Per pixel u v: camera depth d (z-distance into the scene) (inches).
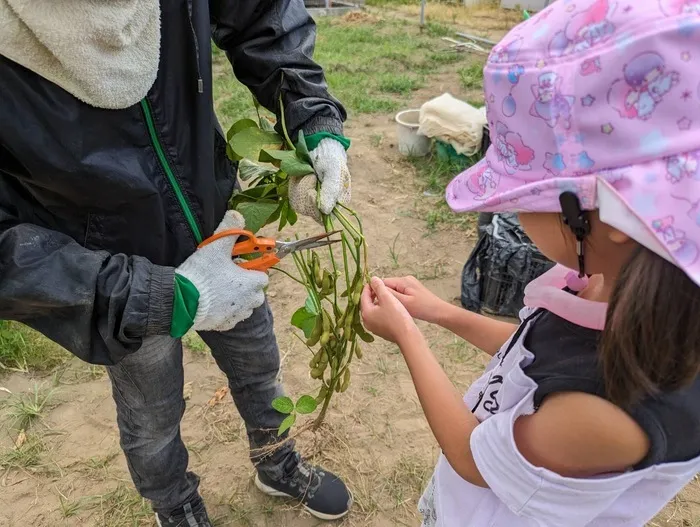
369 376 108.8
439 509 52.4
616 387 33.2
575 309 38.6
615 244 34.1
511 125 35.6
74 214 50.3
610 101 31.0
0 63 41.7
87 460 94.4
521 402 38.9
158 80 49.3
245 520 85.3
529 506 40.3
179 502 73.3
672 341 30.6
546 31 33.5
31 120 43.5
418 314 59.6
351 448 95.6
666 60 29.2
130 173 49.0
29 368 112.3
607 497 38.7
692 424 35.8
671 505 86.0
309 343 57.2
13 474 92.5
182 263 55.7
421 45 361.7
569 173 33.1
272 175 62.5
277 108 61.9
